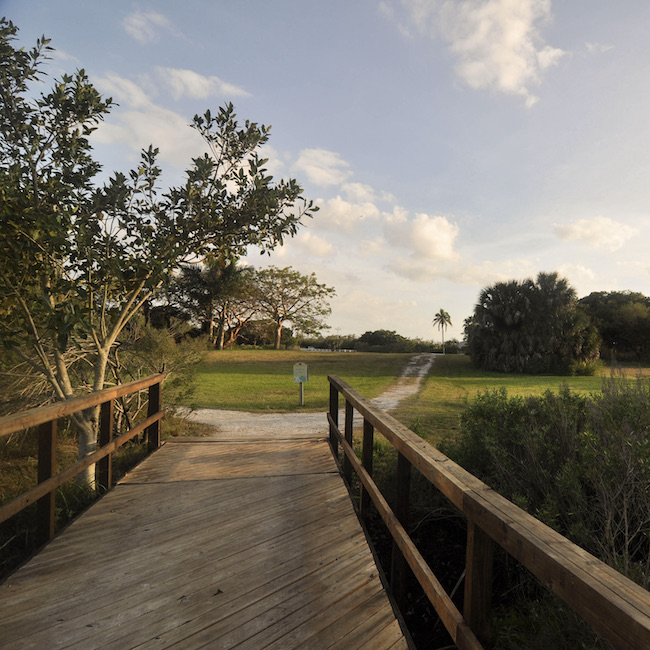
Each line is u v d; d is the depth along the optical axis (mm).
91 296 5566
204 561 3201
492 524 1733
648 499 3592
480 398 6406
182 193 5875
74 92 5688
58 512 4281
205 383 21828
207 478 5184
